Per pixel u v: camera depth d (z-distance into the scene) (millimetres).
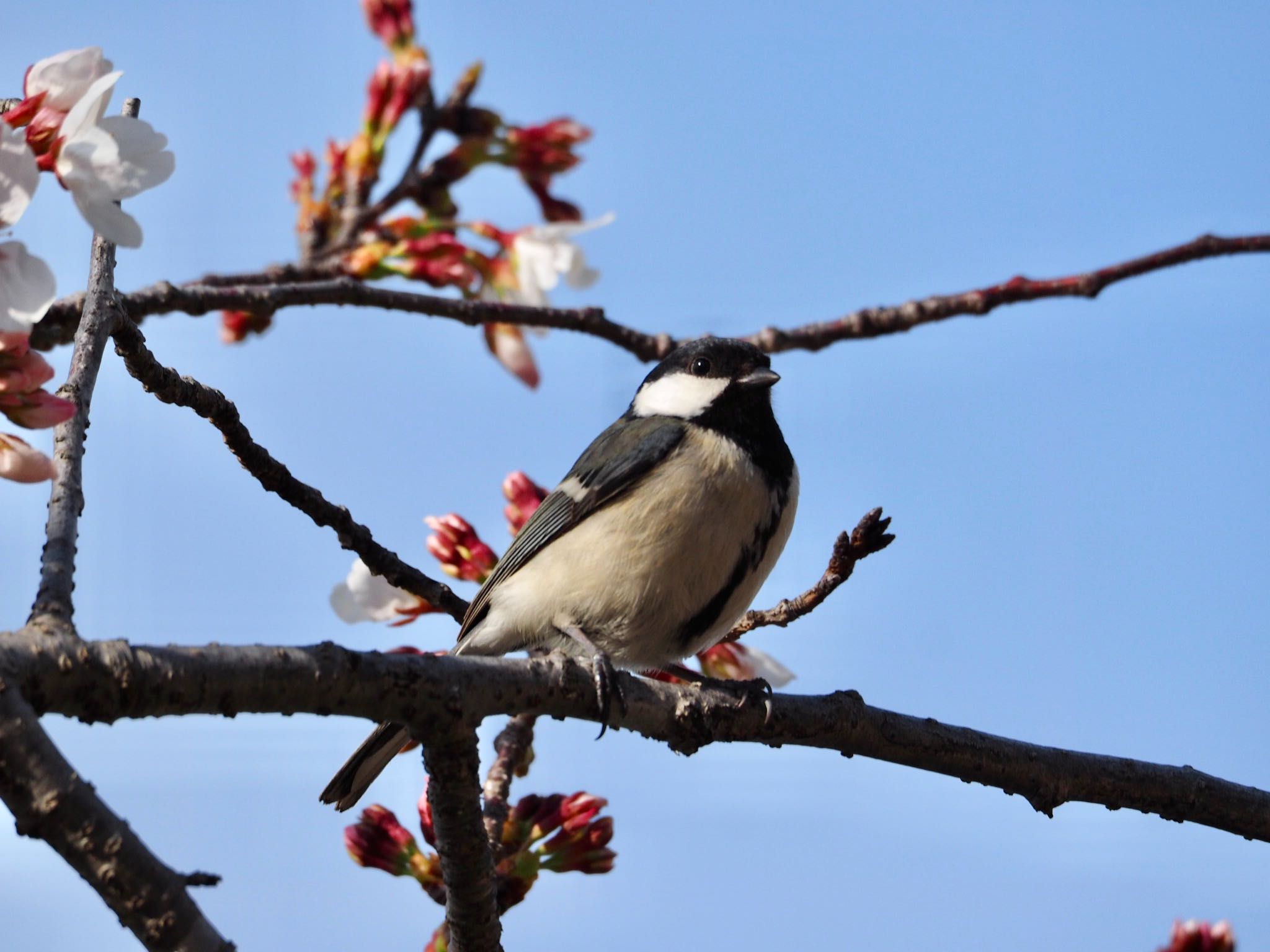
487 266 11289
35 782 4480
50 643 4895
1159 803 8328
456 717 6227
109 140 5188
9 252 4832
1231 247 11523
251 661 5379
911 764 8078
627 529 9203
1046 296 11453
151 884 4566
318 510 8039
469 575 9875
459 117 11922
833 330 11266
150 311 9414
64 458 6020
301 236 11656
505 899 8625
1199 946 8328
